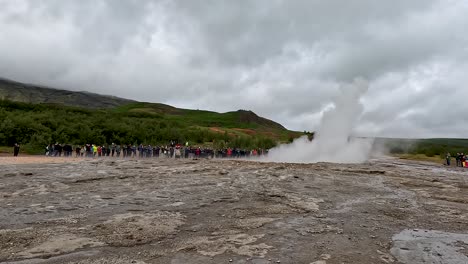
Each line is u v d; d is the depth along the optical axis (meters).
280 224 8.69
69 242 6.79
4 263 5.72
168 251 6.48
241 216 9.42
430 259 6.54
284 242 7.20
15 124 44.16
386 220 9.58
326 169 21.91
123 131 58.78
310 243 7.20
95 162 22.56
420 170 25.53
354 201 12.20
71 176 15.53
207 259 6.09
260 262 5.99
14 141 43.28
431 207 11.61
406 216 10.19
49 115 54.56
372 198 12.92
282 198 12.13
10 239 6.88
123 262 5.85
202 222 8.70
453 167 34.16
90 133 51.66
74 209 9.67
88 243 6.79
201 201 11.17
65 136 47.03
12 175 15.49
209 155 43.31
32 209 9.50
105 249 6.50
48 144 40.16
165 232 7.64
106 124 58.66
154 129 68.75
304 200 11.85
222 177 16.75
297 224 8.74
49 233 7.34
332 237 7.71
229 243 7.01
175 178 16.06
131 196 11.65
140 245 6.80
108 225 8.02
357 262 6.21
